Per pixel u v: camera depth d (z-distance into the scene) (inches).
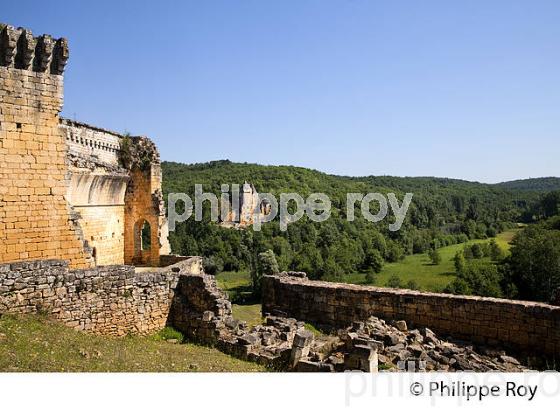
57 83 730.2
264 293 754.2
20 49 687.7
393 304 647.1
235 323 613.0
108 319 596.4
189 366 464.1
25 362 387.9
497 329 580.4
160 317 652.7
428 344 544.1
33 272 529.7
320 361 462.0
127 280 619.8
